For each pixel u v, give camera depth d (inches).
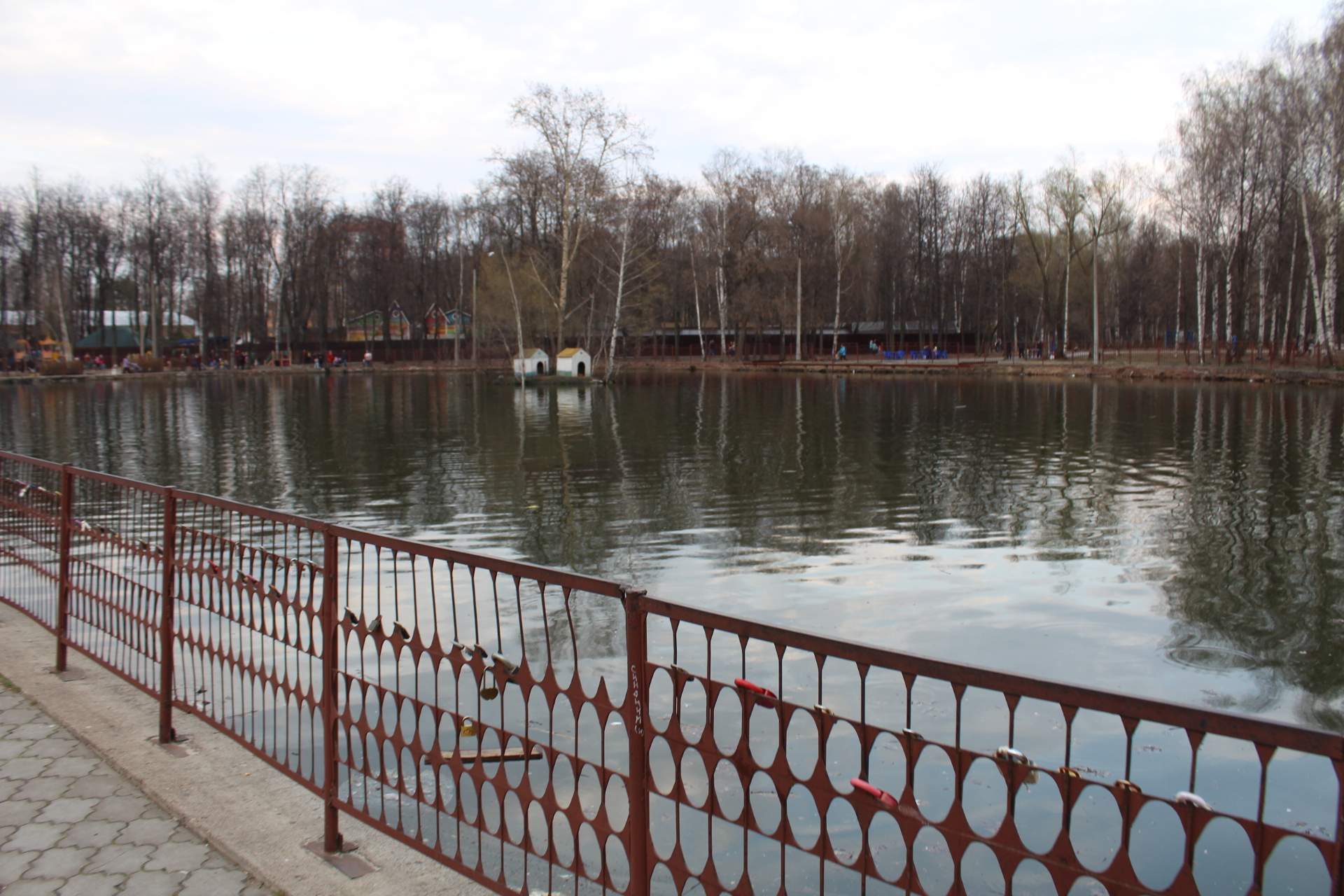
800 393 1924.2
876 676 317.4
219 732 202.2
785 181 2829.7
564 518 618.2
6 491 279.1
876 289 3147.1
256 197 3139.8
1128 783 76.4
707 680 103.7
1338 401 1433.3
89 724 203.2
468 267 3403.1
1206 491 704.4
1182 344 2898.6
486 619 376.5
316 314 3671.3
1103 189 2348.7
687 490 724.7
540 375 2349.9
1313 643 369.4
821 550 523.5
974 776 246.7
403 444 1046.4
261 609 163.8
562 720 270.2
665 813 218.8
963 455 916.0
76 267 3100.4
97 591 223.9
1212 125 1909.4
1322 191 1711.4
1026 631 383.9
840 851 208.8
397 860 148.3
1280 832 68.9
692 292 3307.1
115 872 142.9
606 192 2078.0
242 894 137.0
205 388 2292.1
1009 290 2982.3
